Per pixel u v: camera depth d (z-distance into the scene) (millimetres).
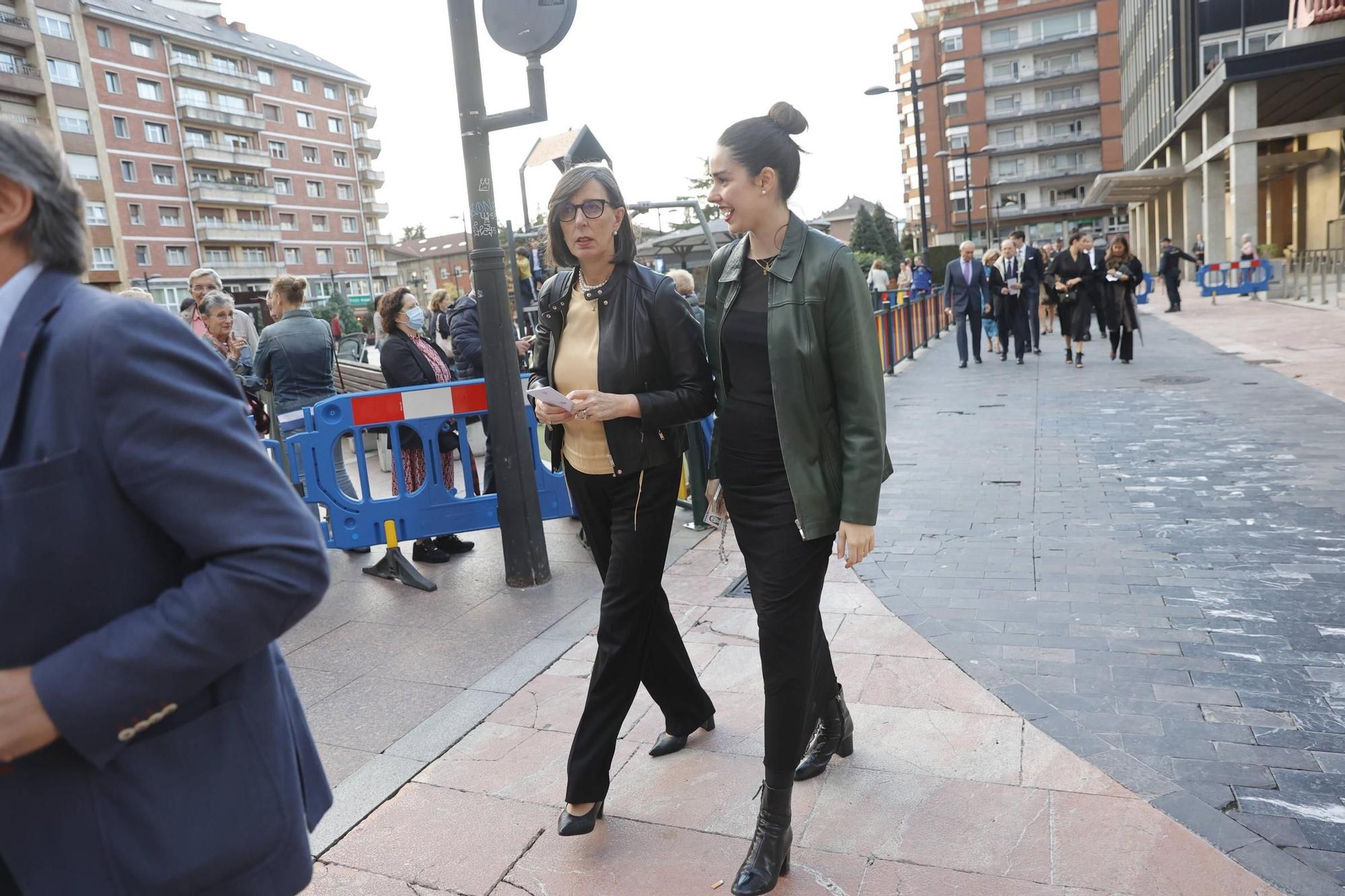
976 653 3504
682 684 2811
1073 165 81562
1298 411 7719
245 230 65938
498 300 4414
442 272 108750
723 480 2312
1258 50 32969
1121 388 9891
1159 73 43875
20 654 979
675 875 2285
